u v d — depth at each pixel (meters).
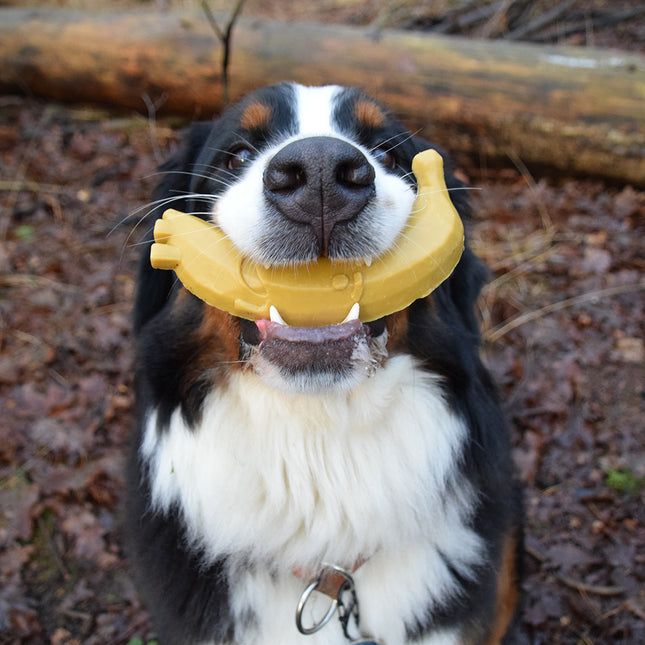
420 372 0.45
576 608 0.60
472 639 0.47
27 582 0.62
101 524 0.65
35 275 0.90
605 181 1.02
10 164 1.08
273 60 1.04
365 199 0.36
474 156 1.05
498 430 0.50
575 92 0.98
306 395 0.38
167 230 0.40
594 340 0.81
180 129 1.15
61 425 0.72
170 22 1.09
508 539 0.52
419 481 0.44
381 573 0.45
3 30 1.13
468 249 0.52
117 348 0.81
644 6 1.41
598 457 0.71
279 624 0.45
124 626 0.59
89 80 1.13
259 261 0.37
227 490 0.44
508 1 1.39
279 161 0.34
